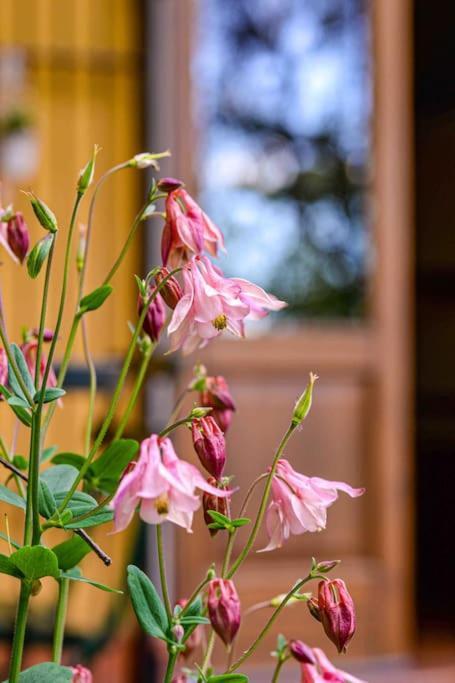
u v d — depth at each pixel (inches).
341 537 172.9
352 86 176.4
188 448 156.1
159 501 37.0
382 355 175.5
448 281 210.8
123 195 173.9
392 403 175.2
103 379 97.3
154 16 169.5
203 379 53.6
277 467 43.6
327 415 173.9
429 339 211.2
